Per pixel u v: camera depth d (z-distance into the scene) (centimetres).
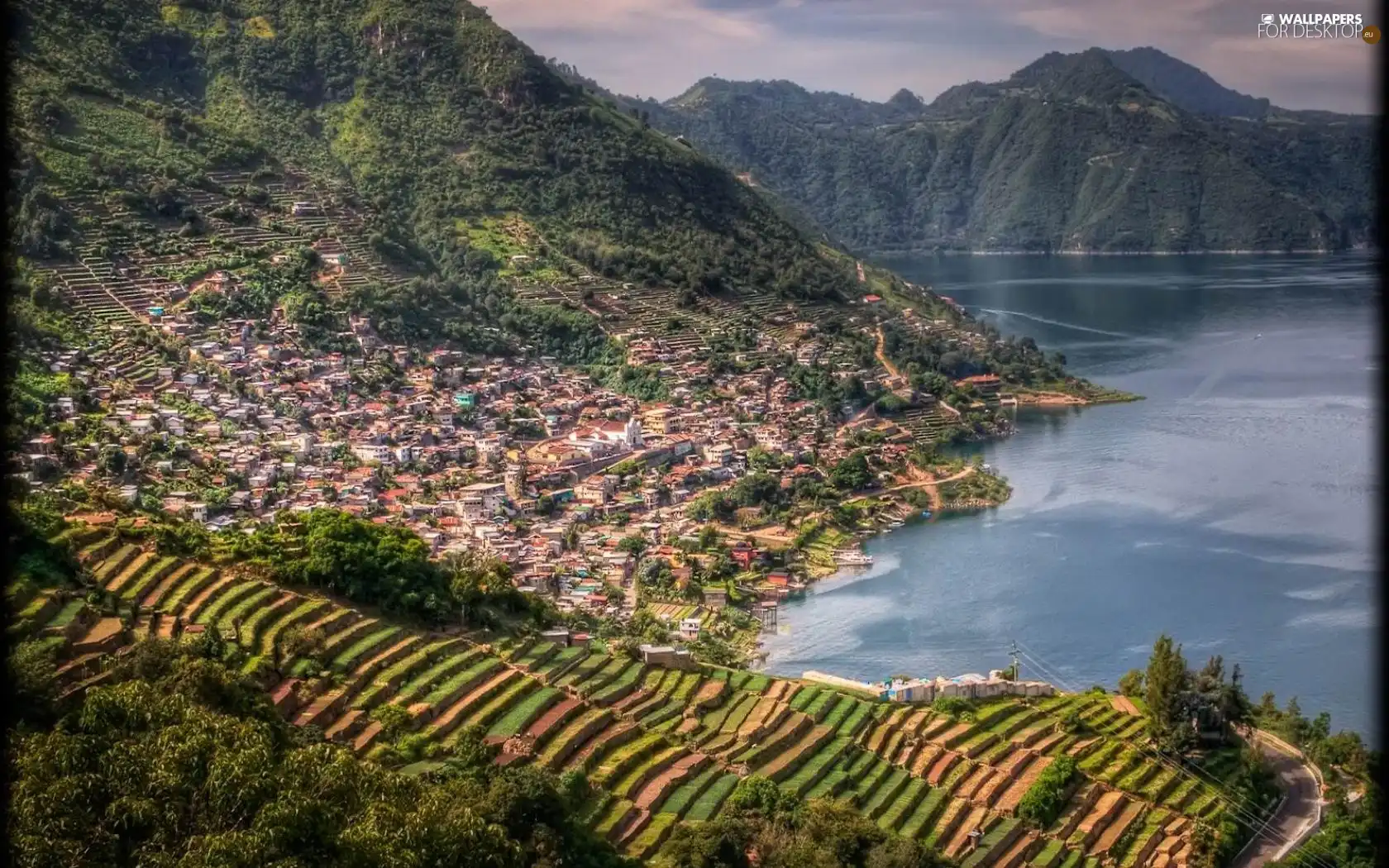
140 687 11669
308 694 14400
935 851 14125
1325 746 17600
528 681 15938
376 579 17075
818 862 13175
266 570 16612
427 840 10988
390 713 14362
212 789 10619
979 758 16700
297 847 10388
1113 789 16588
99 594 14862
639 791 14362
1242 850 15988
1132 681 19425
